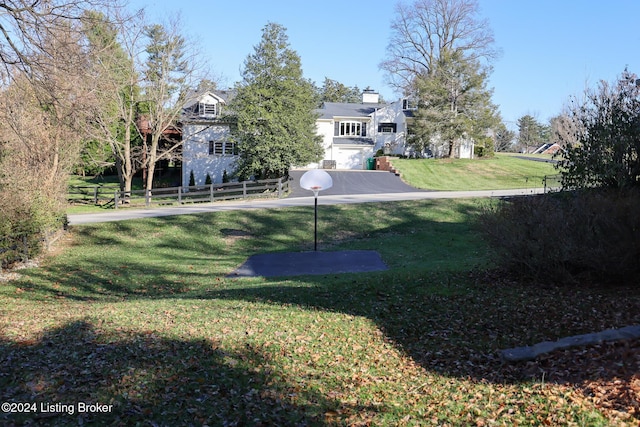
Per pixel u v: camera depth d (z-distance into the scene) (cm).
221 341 685
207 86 3250
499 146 8619
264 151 3312
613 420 411
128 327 760
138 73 3056
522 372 577
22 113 1612
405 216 2278
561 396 483
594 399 457
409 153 4956
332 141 4941
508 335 719
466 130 4475
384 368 630
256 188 3098
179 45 3139
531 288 941
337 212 2381
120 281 1419
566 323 734
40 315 903
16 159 1606
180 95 3256
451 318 810
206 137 4044
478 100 4528
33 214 1620
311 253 1717
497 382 559
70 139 1944
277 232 2152
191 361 599
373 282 1070
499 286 974
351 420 473
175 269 1555
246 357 628
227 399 503
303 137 3466
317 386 557
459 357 657
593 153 1008
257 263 1597
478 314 816
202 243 2020
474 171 4103
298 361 634
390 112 5047
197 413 467
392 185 3512
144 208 2828
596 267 903
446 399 523
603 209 887
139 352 629
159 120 3238
